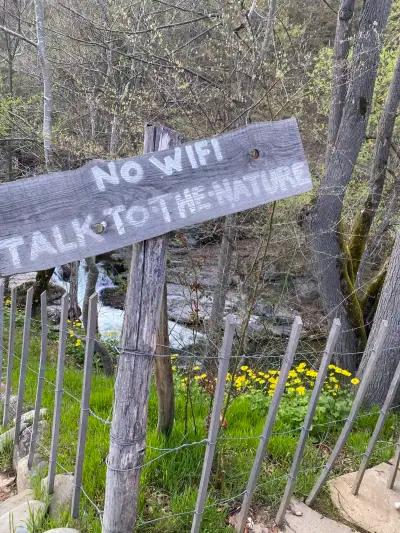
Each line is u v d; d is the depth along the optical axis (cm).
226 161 194
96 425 351
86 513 270
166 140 197
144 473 292
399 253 457
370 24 559
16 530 256
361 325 639
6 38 836
